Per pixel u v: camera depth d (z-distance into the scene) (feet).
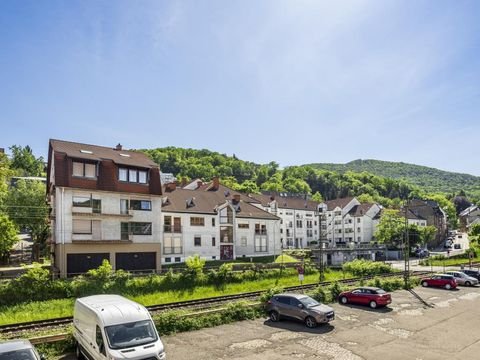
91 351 46.52
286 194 418.92
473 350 58.85
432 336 66.08
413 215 342.85
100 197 135.03
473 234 265.34
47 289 97.66
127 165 141.49
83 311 50.26
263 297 82.58
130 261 139.95
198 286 122.42
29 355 39.58
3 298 91.40
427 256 269.64
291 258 199.82
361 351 57.57
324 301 92.99
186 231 174.70
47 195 156.56
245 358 53.78
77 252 128.36
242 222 199.11
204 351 56.39
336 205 348.59
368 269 170.30
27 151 417.69
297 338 63.52
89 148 148.97
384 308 88.38
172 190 188.14
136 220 142.92
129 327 45.44
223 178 503.61
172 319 66.80
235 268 146.51
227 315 74.43
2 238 132.36
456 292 113.70
